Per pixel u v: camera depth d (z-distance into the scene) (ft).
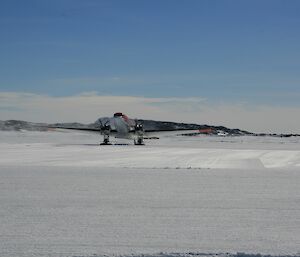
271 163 177.06
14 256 42.73
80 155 215.51
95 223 56.85
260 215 62.85
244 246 46.62
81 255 43.19
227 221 58.65
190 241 48.52
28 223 56.49
